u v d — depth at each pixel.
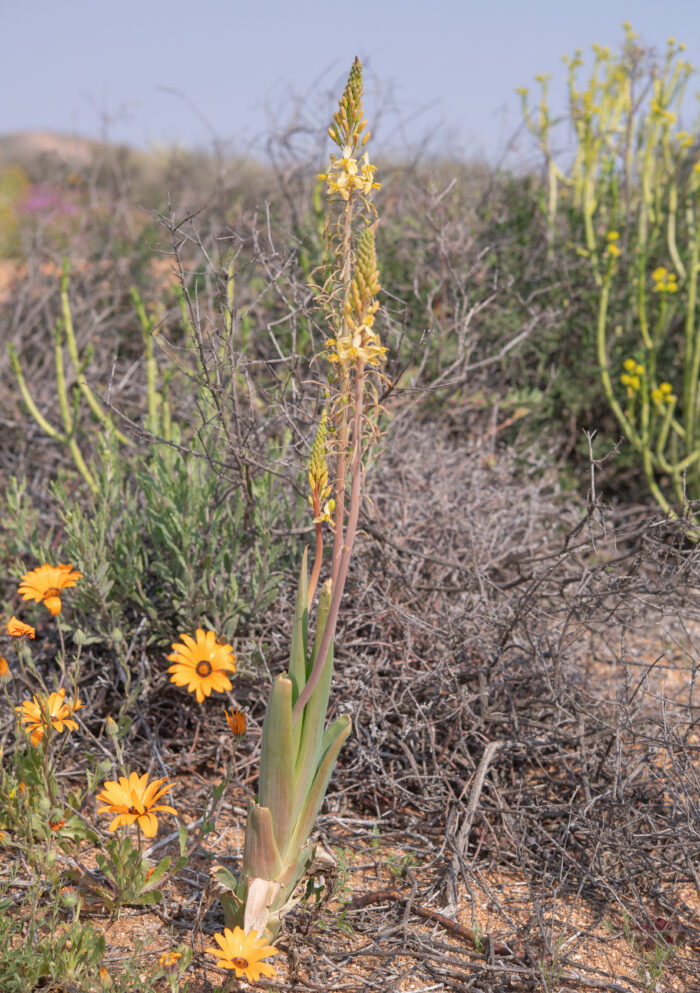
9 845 2.32
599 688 3.15
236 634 3.04
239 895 1.95
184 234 2.89
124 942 2.09
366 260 1.66
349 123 1.72
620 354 5.09
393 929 2.16
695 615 2.99
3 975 1.84
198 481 3.22
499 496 3.82
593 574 2.75
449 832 2.42
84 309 5.12
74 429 3.99
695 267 4.64
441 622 3.04
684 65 5.10
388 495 3.42
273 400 3.18
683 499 2.75
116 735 2.42
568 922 2.27
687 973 2.14
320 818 2.61
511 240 5.07
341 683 2.83
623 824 2.44
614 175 5.32
